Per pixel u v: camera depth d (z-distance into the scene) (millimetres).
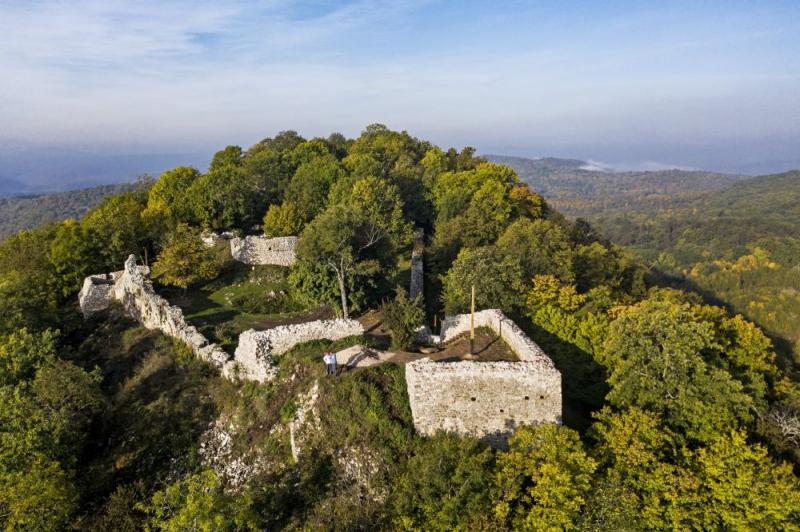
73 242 51469
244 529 21922
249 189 62281
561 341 33219
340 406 25219
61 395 29031
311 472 23828
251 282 48438
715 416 23141
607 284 52875
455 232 55750
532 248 48594
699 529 19312
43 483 23734
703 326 26125
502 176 77875
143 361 36281
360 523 21500
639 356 25391
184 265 45031
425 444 23188
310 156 79062
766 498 19281
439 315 43469
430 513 19797
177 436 29375
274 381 29203
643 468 20969
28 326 39938
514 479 20141
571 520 19094
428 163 84438
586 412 27656
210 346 35031
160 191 65562
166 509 22641
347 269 40312
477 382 23688
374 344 31578
